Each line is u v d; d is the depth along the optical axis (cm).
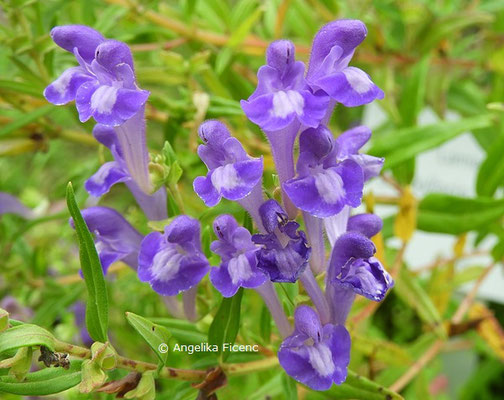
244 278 16
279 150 16
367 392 19
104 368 16
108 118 16
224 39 25
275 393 20
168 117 23
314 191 16
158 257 17
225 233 16
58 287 25
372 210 22
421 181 27
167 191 19
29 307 26
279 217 16
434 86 26
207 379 18
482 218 23
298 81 16
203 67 24
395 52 26
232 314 18
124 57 17
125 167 18
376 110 27
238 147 16
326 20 27
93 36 17
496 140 23
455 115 29
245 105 15
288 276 16
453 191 27
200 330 20
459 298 32
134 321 16
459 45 29
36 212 30
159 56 24
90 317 17
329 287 17
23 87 22
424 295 23
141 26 25
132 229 19
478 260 28
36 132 24
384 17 29
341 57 17
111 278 26
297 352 16
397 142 23
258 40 26
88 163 27
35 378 16
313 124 15
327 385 16
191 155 24
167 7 26
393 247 26
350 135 18
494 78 28
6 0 22
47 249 30
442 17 26
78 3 26
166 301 20
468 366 33
